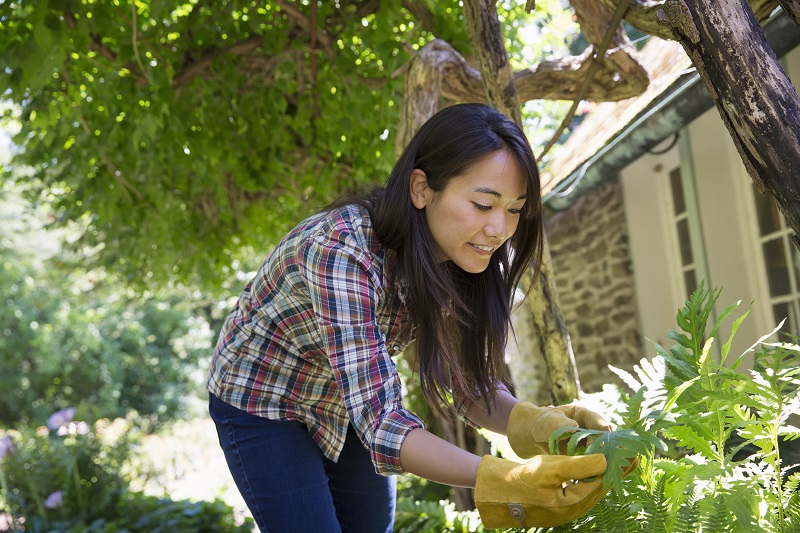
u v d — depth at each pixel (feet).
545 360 8.71
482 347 6.08
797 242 4.95
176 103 15.61
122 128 15.71
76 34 13.43
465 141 5.18
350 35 15.33
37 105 16.10
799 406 5.35
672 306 20.20
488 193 5.15
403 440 4.73
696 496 4.88
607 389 6.11
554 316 8.56
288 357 6.05
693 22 4.84
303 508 6.08
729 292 17.25
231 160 17.58
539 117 24.52
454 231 5.27
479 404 6.15
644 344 21.44
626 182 21.48
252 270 34.27
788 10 5.44
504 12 19.54
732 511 4.60
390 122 16.43
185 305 45.16
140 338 56.44
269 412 6.16
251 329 6.09
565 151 24.03
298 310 5.77
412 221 5.43
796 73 13.47
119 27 13.37
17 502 21.15
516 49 20.06
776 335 15.26
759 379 5.25
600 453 4.35
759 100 4.74
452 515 11.41
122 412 55.62
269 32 15.23
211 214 21.49
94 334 53.72
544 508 4.39
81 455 22.36
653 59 18.49
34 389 52.90
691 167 18.10
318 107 17.35
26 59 12.41
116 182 17.65
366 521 7.01
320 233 5.40
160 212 19.15
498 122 5.28
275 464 6.11
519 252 5.95
